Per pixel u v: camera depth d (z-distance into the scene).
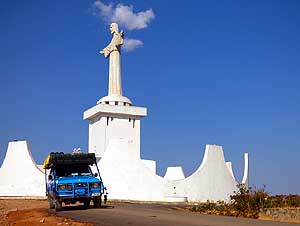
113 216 20.89
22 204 38.06
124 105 59.22
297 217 22.17
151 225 16.42
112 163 51.25
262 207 25.12
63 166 28.31
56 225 18.52
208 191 54.84
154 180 52.09
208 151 56.12
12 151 54.00
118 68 60.12
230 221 17.86
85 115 61.97
